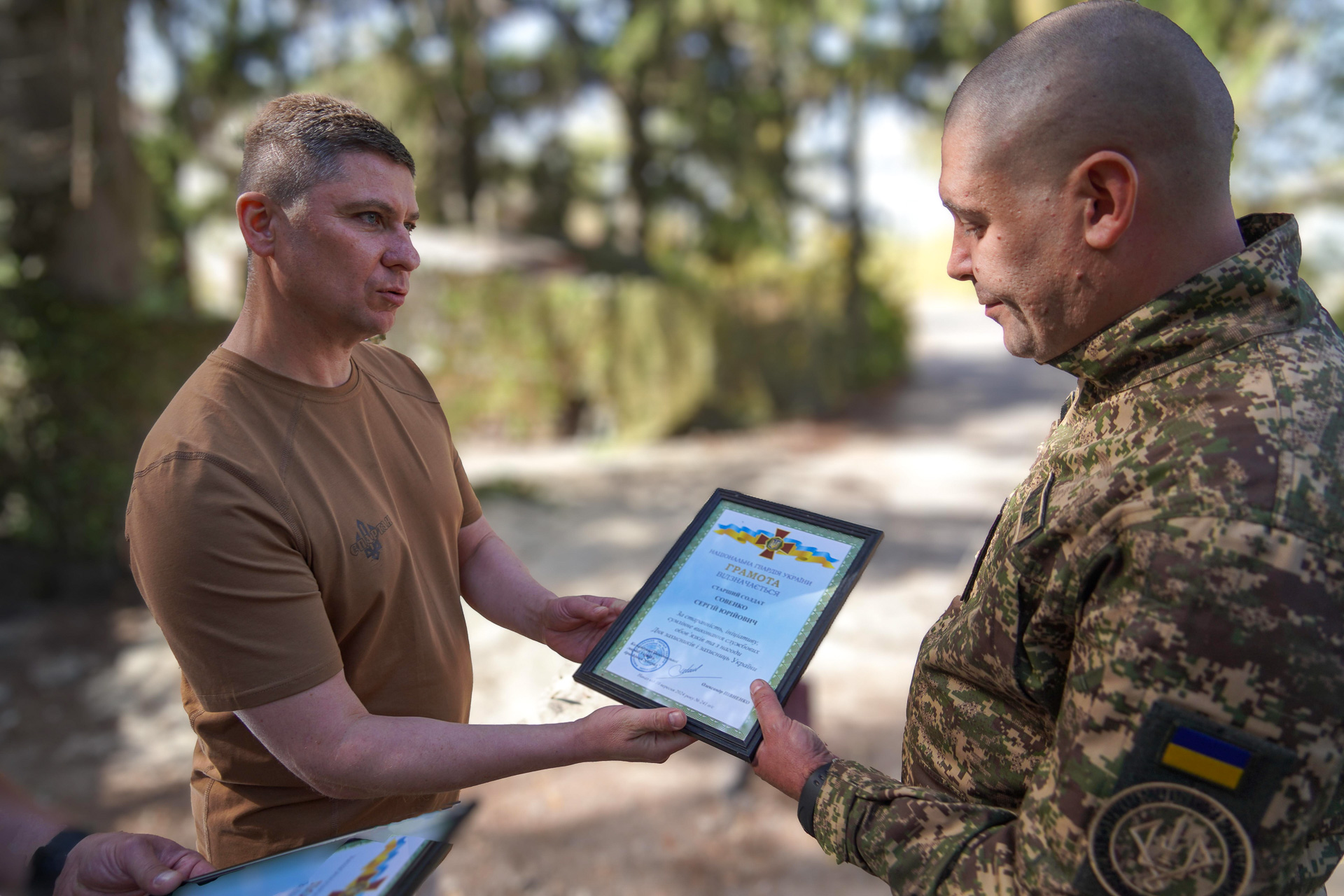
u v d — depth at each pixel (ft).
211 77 26.25
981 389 48.16
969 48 40.50
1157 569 3.14
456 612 5.57
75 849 4.33
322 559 4.56
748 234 51.62
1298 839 3.08
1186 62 3.40
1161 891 3.13
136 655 16.48
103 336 19.36
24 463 19.42
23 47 18.81
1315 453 3.12
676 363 36.86
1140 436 3.44
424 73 38.14
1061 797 3.32
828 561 4.96
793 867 10.69
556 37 46.14
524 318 35.86
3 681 15.56
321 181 4.56
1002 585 3.82
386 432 5.28
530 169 50.11
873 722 13.73
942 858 3.66
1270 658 2.98
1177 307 3.46
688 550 5.30
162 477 4.24
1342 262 32.19
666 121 50.42
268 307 4.77
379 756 4.28
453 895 10.23
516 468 31.42
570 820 11.62
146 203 21.02
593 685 4.86
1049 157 3.51
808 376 41.63
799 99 46.52
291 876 4.04
